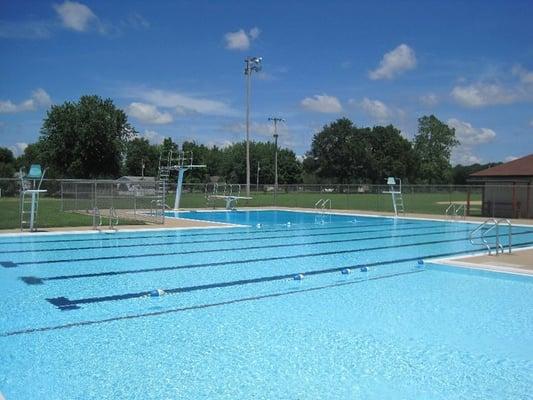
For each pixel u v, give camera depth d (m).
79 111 56.28
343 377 4.96
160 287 8.99
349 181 96.62
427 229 20.34
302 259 12.39
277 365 5.26
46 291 8.59
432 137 98.62
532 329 6.60
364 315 7.24
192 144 86.44
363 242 16.03
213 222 21.03
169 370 5.10
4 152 97.94
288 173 97.94
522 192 25.83
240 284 9.34
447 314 7.32
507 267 10.38
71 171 55.84
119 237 16.08
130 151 93.12
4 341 5.96
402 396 4.54
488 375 5.04
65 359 5.38
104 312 7.29
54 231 16.33
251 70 38.97
